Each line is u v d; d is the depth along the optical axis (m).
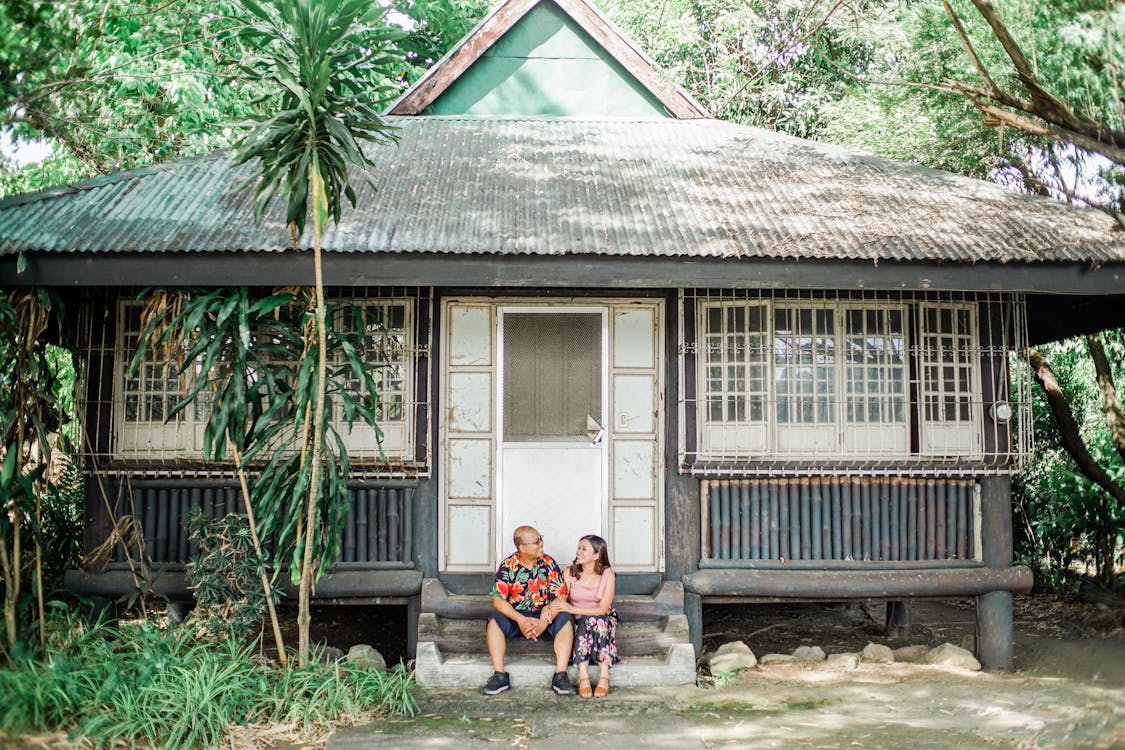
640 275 5.10
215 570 5.08
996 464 5.77
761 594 5.66
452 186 5.96
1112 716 4.52
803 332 5.75
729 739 4.48
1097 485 7.75
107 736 4.20
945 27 8.06
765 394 5.71
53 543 6.73
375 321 5.63
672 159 6.64
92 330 5.55
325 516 5.20
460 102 7.56
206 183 5.92
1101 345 8.26
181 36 9.16
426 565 5.66
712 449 5.70
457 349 5.79
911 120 8.65
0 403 5.02
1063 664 5.77
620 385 5.81
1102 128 5.36
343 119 4.87
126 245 4.88
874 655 5.95
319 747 4.34
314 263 4.97
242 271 4.98
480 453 5.78
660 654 5.51
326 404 5.50
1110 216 5.64
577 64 7.59
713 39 11.57
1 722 4.15
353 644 6.52
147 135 9.31
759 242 5.15
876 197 5.94
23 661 4.55
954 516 5.84
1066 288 5.20
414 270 5.03
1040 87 5.48
